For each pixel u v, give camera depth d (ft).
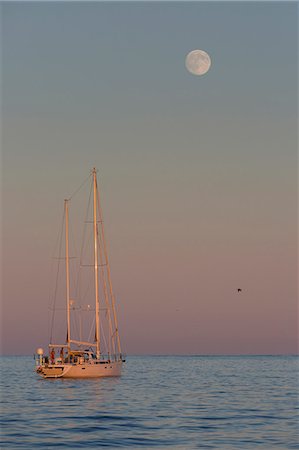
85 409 371.97
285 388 541.34
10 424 312.71
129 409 372.38
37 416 341.00
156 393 478.18
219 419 328.49
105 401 416.67
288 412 358.23
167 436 277.44
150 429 296.30
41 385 541.75
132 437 276.00
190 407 383.24
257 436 276.00
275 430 292.20
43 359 544.62
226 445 256.32
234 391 504.43
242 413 353.10
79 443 263.29
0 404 399.44
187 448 251.19
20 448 254.88
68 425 308.81
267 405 395.34
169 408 377.50
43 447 256.52
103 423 314.96
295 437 273.54
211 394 474.08
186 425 307.78
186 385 575.38
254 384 597.11
